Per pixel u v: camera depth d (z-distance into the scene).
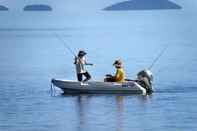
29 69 73.38
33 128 36.34
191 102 44.81
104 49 105.56
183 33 160.50
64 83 50.03
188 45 112.62
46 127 36.56
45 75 65.94
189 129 35.53
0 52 108.75
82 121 38.19
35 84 57.38
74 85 49.91
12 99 47.75
